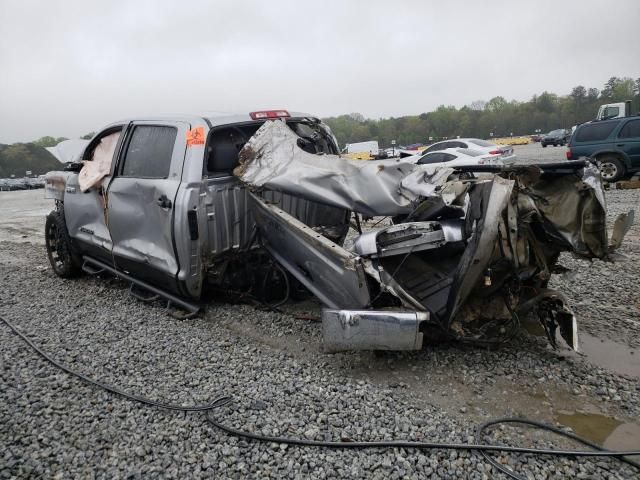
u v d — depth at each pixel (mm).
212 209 4992
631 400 3564
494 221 3469
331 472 2820
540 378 3891
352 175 4273
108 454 3029
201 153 4957
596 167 3934
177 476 2822
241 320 5195
